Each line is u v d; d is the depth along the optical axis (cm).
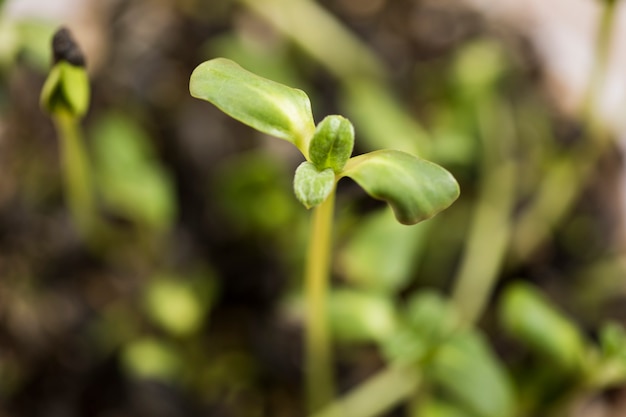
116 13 51
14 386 41
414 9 52
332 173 27
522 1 51
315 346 35
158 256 45
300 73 49
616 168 45
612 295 43
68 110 32
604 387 39
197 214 45
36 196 46
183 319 41
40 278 44
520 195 45
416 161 27
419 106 49
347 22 52
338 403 38
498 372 35
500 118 46
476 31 51
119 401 41
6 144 46
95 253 44
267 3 49
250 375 42
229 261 44
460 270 44
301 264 42
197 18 51
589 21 50
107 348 42
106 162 43
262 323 43
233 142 47
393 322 36
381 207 42
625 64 48
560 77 48
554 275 44
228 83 28
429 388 37
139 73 49
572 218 45
